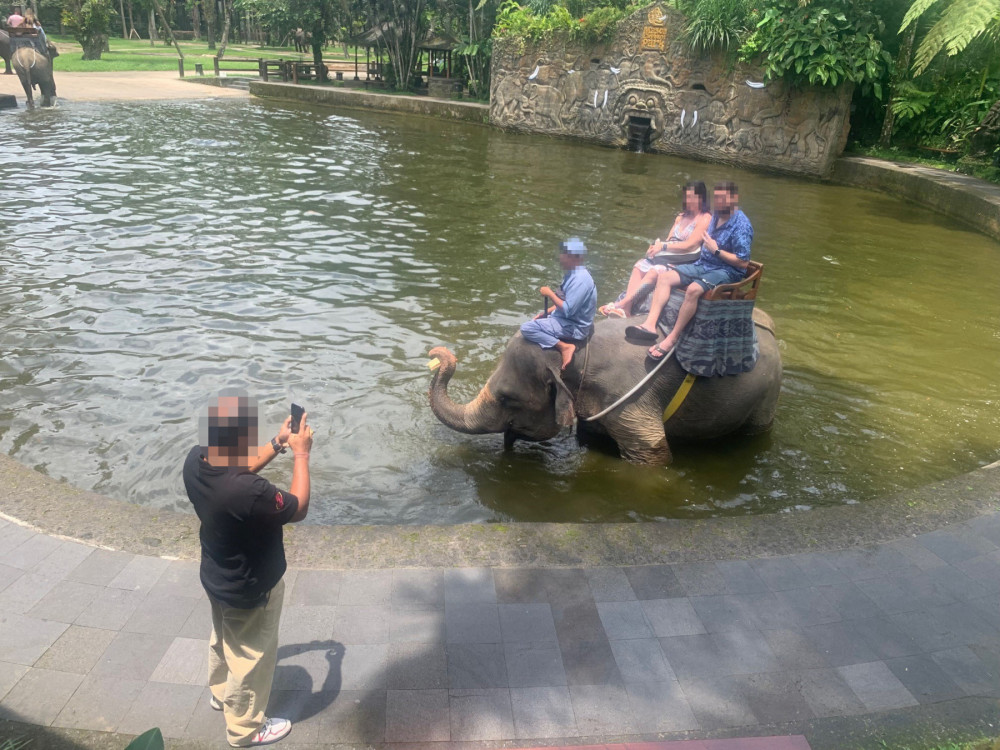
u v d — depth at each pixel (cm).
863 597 411
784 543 452
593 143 2325
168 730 318
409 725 325
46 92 2298
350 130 2295
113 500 468
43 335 756
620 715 334
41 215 1172
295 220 1245
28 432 591
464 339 804
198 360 723
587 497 556
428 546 433
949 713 340
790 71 1838
